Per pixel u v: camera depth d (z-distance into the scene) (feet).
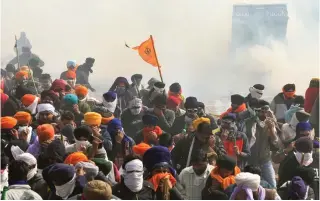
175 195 48.65
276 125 70.95
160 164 49.19
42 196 49.19
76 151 54.60
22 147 58.39
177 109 78.07
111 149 60.08
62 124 63.26
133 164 47.85
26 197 45.73
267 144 69.31
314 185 56.54
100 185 42.32
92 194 41.98
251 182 47.75
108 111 68.13
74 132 54.90
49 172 46.16
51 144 52.49
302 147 58.08
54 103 72.79
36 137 58.75
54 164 47.50
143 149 57.31
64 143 58.70
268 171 69.10
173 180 48.96
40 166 52.06
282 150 71.15
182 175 53.11
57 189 46.16
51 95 72.79
